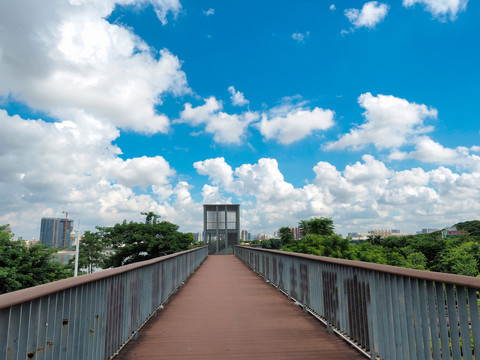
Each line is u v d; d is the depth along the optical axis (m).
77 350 2.56
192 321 5.23
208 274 12.81
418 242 70.12
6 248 22.22
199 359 3.49
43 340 2.13
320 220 55.94
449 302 2.12
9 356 1.85
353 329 3.73
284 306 6.41
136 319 4.39
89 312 2.83
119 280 3.71
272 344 3.99
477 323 1.92
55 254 24.17
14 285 20.72
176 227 42.88
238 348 3.86
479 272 52.44
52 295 2.25
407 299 2.60
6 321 1.80
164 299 6.59
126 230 41.19
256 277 11.70
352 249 50.00
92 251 44.00
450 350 2.16
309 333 4.48
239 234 31.56
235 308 6.25
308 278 5.64
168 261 7.17
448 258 55.59
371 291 3.25
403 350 2.66
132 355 3.63
